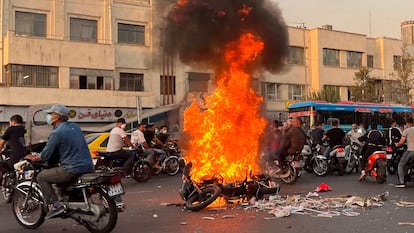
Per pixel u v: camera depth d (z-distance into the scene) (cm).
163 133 1553
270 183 890
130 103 3156
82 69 3044
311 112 2639
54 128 645
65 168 611
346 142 1574
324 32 4116
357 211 750
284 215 712
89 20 3162
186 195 816
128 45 3244
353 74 4288
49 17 3022
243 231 620
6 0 2892
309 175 1360
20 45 2825
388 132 1323
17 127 935
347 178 1278
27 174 717
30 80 2867
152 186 1158
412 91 4394
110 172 621
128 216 746
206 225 663
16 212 687
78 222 641
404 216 705
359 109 2820
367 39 4519
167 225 671
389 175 1346
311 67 4097
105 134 1334
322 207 780
